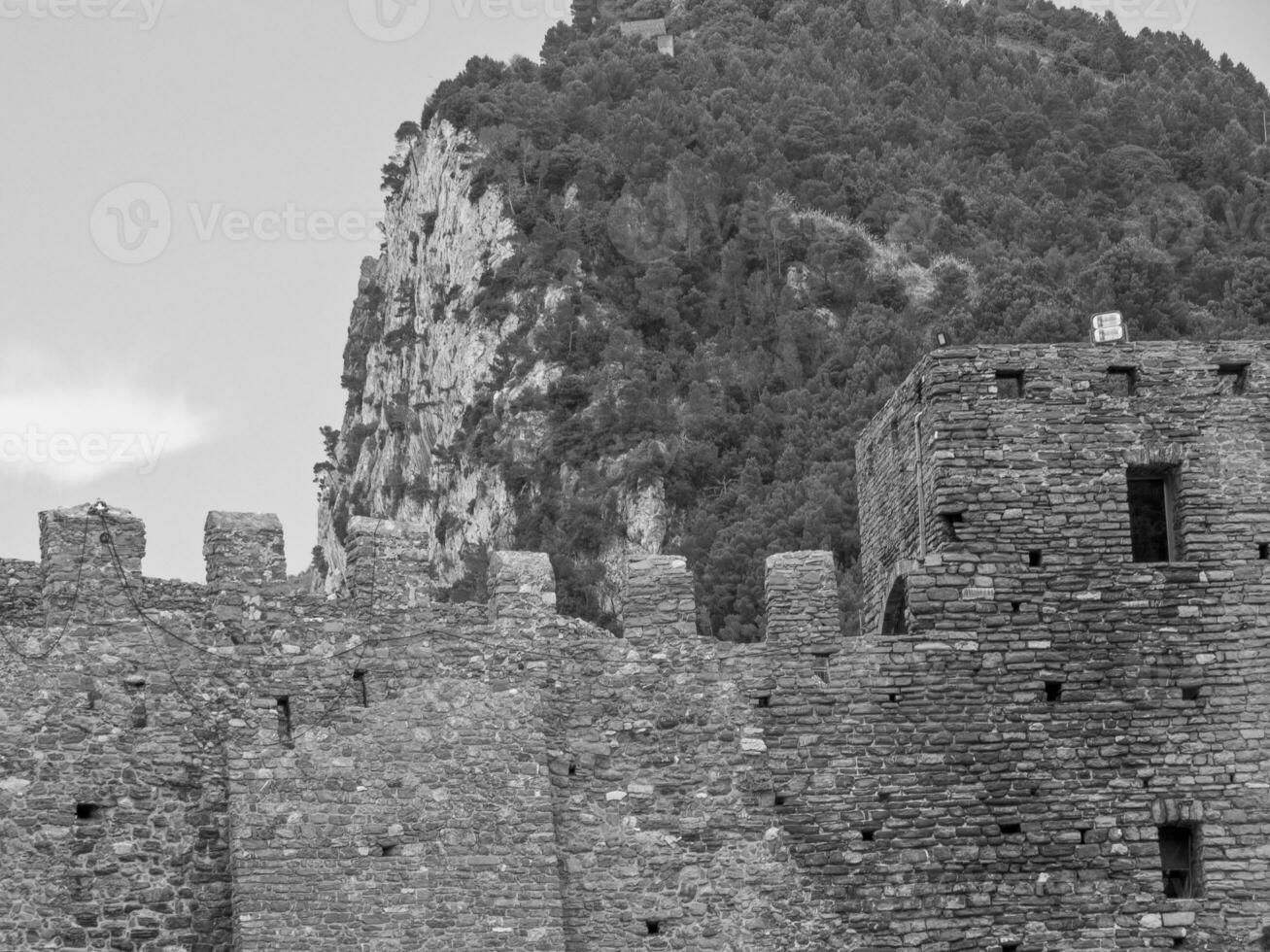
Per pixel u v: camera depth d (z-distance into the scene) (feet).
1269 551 359.66
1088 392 362.94
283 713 330.13
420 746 331.57
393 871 324.80
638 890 337.52
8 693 317.22
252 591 333.42
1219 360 365.20
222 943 319.68
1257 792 350.43
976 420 360.69
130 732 321.52
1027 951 343.67
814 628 351.67
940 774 348.38
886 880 343.46
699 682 347.56
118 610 325.42
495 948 325.01
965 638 353.51
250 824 321.52
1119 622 355.56
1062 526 358.43
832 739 347.56
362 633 336.08
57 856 313.73
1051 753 350.43
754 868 341.00
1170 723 352.69
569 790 339.98
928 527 363.76
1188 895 350.02
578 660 345.10
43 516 326.85
